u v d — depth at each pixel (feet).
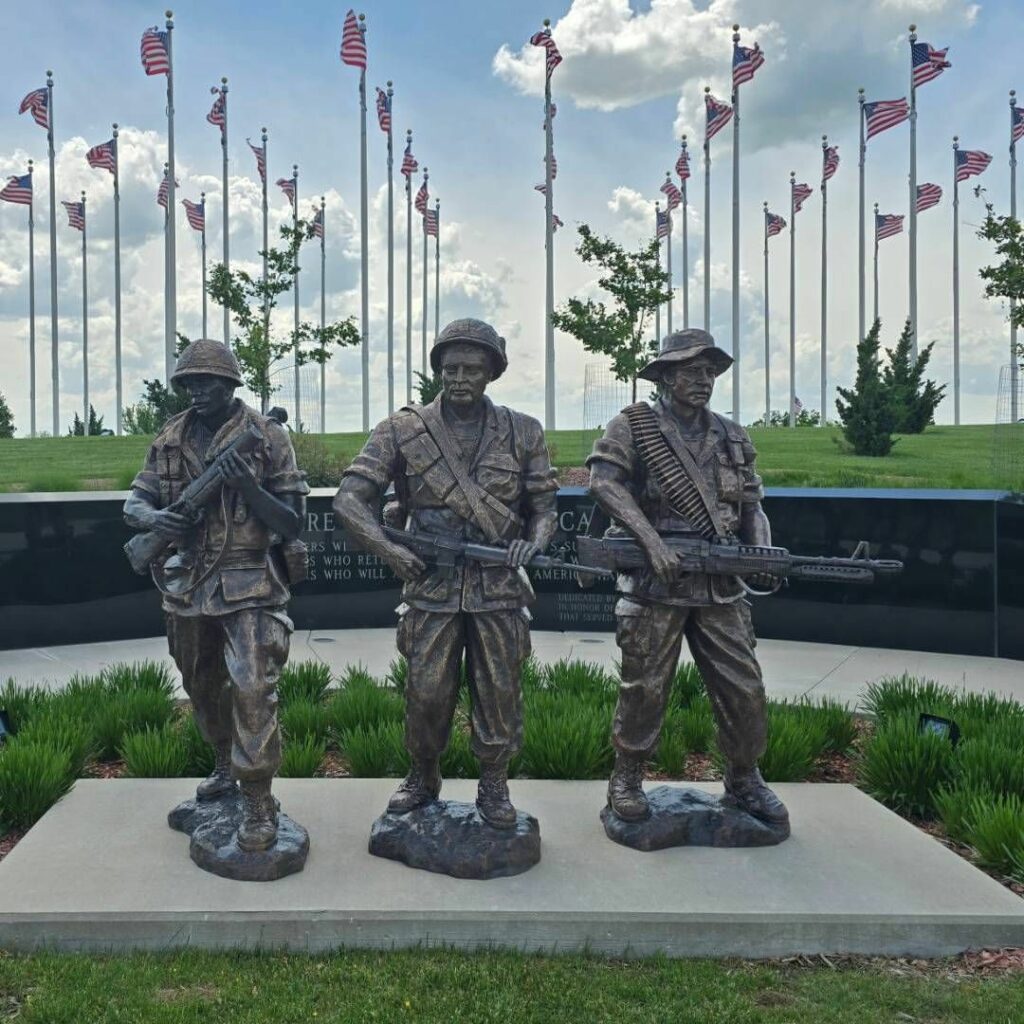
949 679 29.50
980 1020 11.98
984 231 67.41
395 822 15.60
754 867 15.25
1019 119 111.04
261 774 14.61
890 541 34.27
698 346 15.64
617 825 16.17
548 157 99.50
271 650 15.02
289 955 13.33
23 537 34.35
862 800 18.39
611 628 37.37
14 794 17.47
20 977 12.60
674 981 12.84
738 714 16.11
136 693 23.53
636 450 15.96
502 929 13.57
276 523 15.12
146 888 14.19
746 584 16.12
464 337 14.79
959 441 82.89
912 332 103.96
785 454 74.43
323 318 121.39
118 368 131.23
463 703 24.12
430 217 131.23
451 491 15.07
